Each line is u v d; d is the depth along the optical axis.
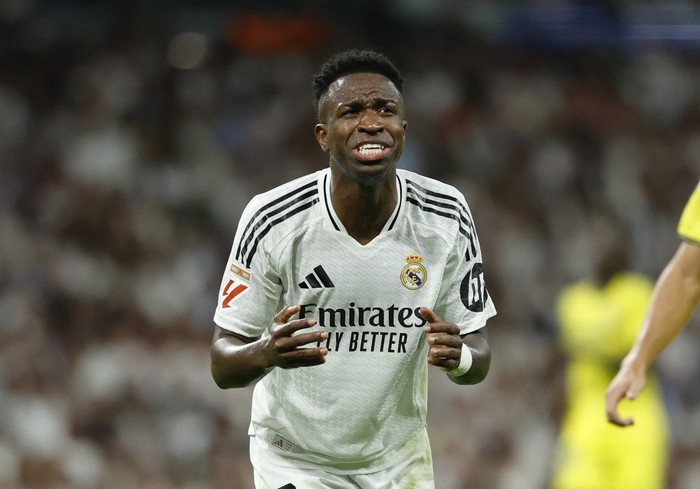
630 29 50.81
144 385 35.56
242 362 13.12
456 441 34.84
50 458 32.22
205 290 40.88
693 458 36.53
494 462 35.00
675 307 15.62
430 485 15.15
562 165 48.16
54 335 37.69
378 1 51.06
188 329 38.81
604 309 27.48
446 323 12.93
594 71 51.31
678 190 48.75
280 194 14.12
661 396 36.88
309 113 48.78
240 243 14.19
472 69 50.69
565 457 28.50
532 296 42.41
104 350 36.38
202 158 46.19
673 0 50.56
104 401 34.91
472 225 14.48
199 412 35.22
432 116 48.97
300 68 49.97
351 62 13.63
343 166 13.47
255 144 47.41
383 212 13.92
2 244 39.03
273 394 14.88
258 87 49.25
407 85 49.72
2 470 31.50
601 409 27.39
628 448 27.05
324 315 14.10
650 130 50.38
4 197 42.62
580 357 27.81
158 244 41.69
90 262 40.38
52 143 45.47
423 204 14.18
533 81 50.72
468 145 48.12
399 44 51.06
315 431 14.52
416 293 14.05
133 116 47.22
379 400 14.27
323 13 50.88
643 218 46.66
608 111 50.38
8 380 33.97
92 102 47.06
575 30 51.09
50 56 49.06
